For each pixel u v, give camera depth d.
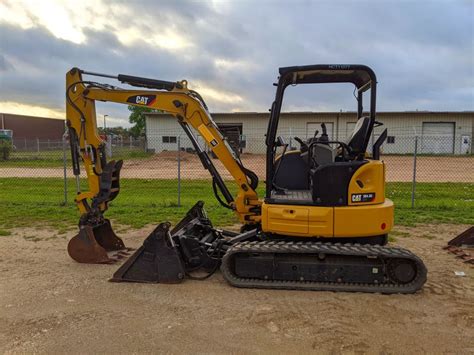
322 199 4.88
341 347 3.60
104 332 3.89
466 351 3.54
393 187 15.11
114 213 9.80
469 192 13.62
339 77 5.34
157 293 4.86
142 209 10.29
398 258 4.75
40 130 78.12
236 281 5.01
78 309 4.41
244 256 5.02
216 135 5.94
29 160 29.69
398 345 3.64
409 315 4.25
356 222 4.83
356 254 4.69
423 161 28.44
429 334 3.84
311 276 4.91
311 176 5.08
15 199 11.95
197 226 6.24
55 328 3.97
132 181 17.19
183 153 33.56
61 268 5.79
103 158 6.37
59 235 7.72
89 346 3.63
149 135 36.78
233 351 3.54
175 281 5.15
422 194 13.12
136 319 4.17
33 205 10.84
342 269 4.86
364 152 5.11
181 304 4.54
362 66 4.89
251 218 6.00
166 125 36.66
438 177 18.95
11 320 4.15
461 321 4.11
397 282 4.81
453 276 5.44
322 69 4.92
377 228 4.88
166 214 9.69
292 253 4.94
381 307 4.43
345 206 4.86
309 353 3.51
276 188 5.45
